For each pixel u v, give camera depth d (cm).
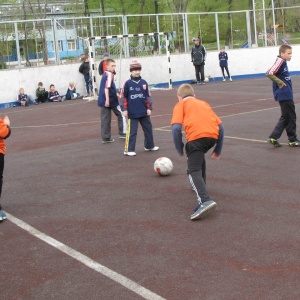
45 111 2034
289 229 586
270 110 1561
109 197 756
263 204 680
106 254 549
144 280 481
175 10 4106
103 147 1141
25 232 634
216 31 3073
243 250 536
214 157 682
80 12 4103
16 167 995
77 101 2358
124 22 2719
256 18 3216
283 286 453
